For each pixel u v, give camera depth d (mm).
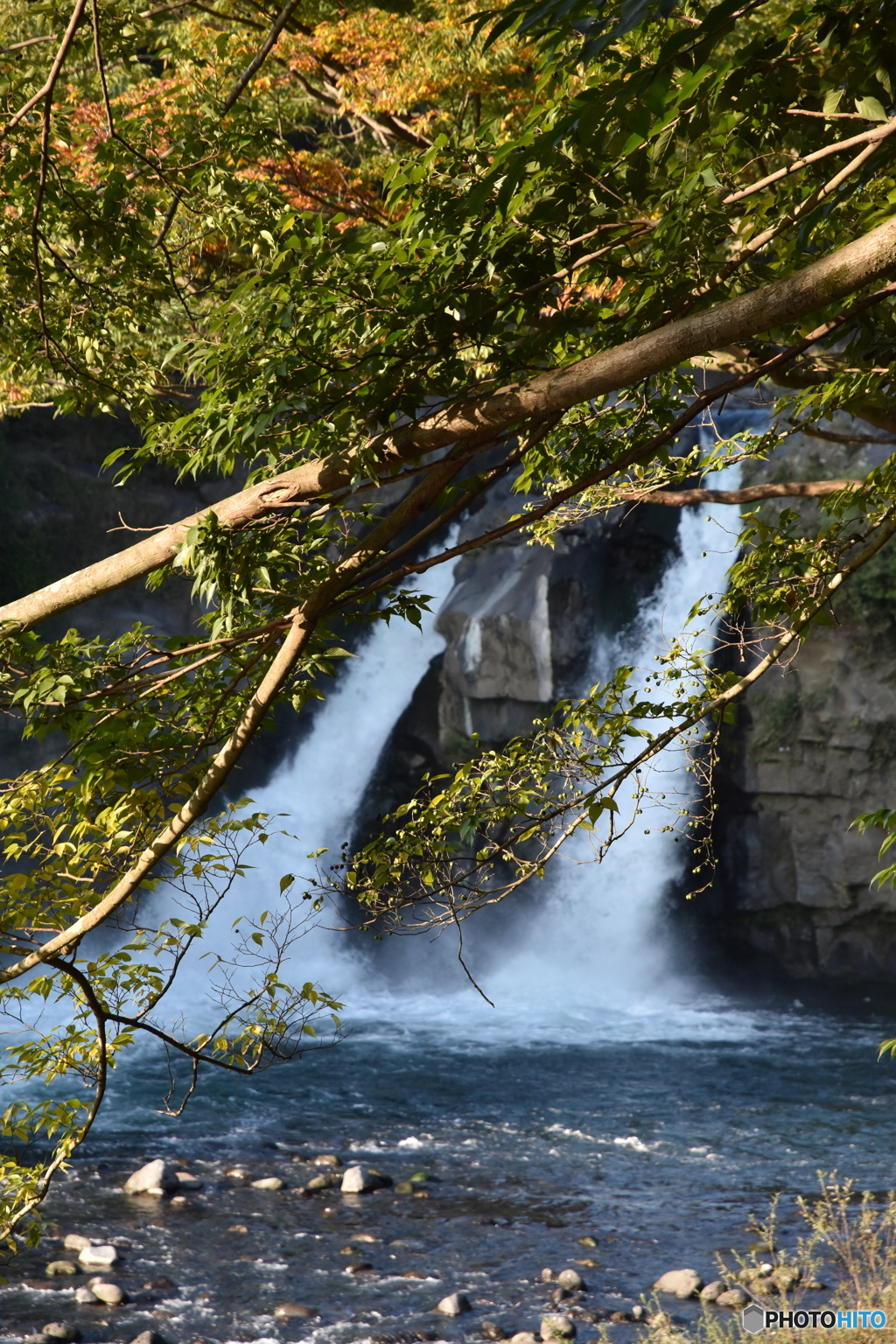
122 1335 10664
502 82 12125
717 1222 13617
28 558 33094
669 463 11633
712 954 30719
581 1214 14008
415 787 32969
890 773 28109
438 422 5336
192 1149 16531
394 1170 15758
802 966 29875
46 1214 13719
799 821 29141
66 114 9812
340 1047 23219
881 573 26922
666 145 5449
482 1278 12086
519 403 5125
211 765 6223
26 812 6250
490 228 5309
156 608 34594
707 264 6145
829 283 4445
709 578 29859
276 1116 18406
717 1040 24156
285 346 5551
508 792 7973
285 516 5895
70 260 8586
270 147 7828
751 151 6770
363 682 34875
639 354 4859
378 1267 12352
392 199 5711
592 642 30203
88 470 35156
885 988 28719
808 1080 20766
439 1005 27906
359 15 11953
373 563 6277
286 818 33750
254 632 6129
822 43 4848
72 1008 21828
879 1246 11688
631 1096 19719
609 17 3852
